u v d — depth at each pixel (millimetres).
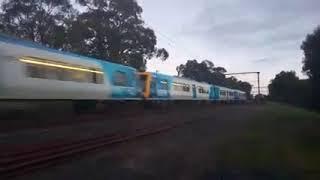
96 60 23625
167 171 9672
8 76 16109
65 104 19531
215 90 57875
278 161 11094
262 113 36375
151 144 14367
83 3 53969
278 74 76125
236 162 10906
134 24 56281
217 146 13945
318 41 38281
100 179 8836
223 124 23297
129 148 13320
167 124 21219
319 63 38031
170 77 37812
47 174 9172
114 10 55125
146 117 25297
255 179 8930
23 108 16609
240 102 83250
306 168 10156
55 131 15750
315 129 20234
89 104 22938
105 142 13727
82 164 10422
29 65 17438
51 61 19031
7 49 16156
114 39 53438
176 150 13000
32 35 45938
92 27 52438
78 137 14227
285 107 49781
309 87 40375
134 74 29375
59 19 47406
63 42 47188
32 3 45719
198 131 19078
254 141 15320
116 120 21984
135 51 56812
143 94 31516
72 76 20766
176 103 40469
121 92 26672
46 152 10852
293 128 20734
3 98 15867
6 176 8578
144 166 10273
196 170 9820
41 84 18172
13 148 11117
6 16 45031
